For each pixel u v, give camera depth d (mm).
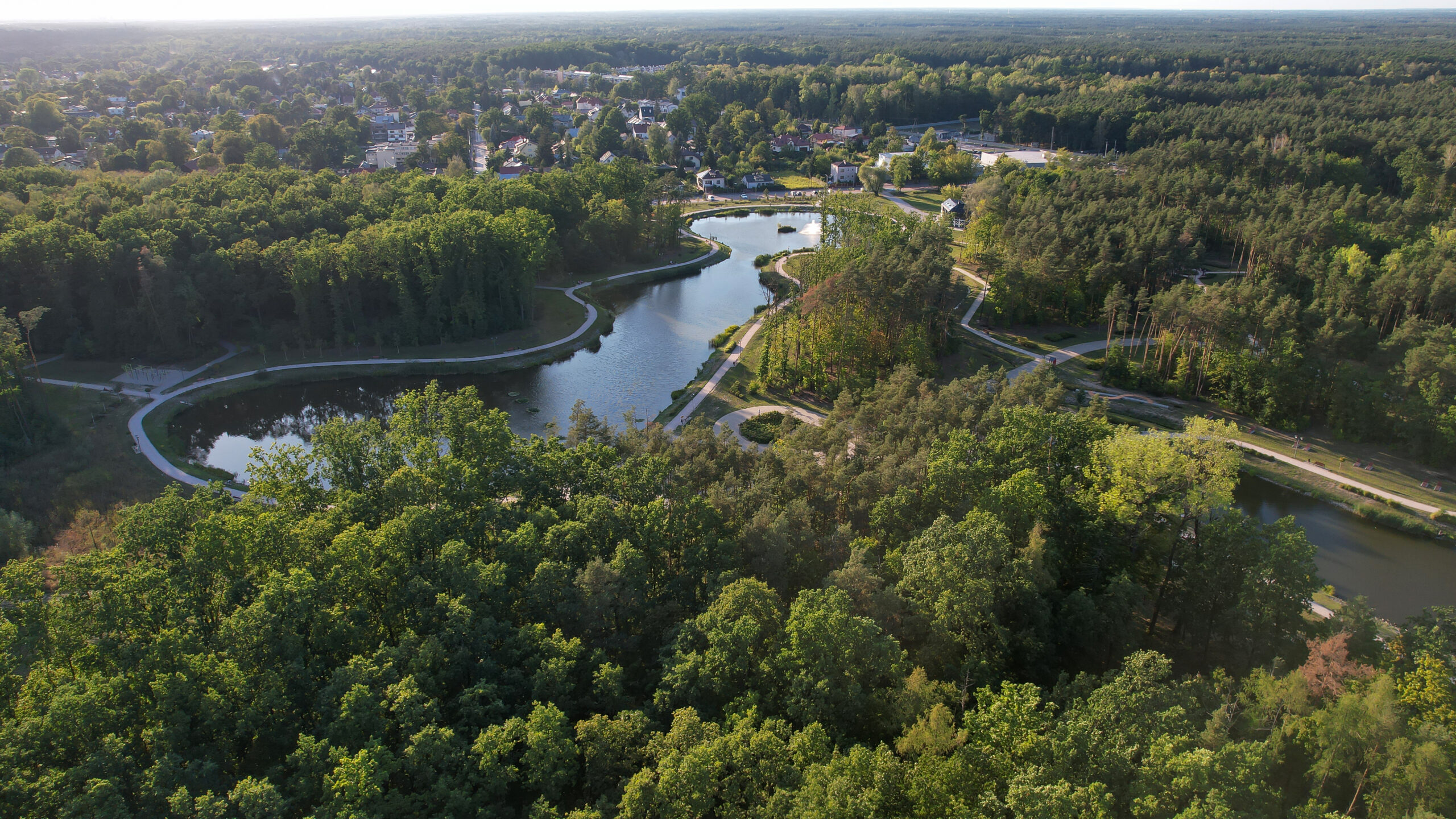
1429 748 44000
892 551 70875
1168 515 76438
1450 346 116812
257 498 75000
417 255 160250
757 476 82438
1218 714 48562
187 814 44562
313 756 47688
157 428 127562
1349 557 98062
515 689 57031
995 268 168250
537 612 64562
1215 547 72250
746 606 59094
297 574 58625
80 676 55156
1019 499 72812
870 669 55125
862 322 139125
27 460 111250
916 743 47969
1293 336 126500
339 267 154000
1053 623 68438
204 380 143625
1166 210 180500
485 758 48625
